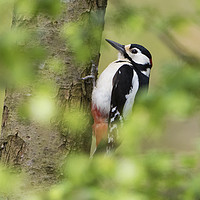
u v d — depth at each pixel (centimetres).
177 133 1731
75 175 578
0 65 554
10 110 751
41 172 742
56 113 741
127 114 958
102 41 848
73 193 565
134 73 990
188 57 738
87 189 558
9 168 750
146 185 593
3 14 601
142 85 998
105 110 932
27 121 740
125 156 598
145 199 559
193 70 553
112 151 939
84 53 714
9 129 754
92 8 761
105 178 571
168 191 595
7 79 556
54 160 744
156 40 1301
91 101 816
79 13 745
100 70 1078
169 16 946
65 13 740
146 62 1041
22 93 730
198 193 564
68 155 753
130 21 876
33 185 739
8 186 738
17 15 738
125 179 551
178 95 530
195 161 596
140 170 558
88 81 788
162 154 600
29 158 743
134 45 1046
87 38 734
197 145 618
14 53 555
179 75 544
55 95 739
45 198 600
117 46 1058
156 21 931
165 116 565
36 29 731
